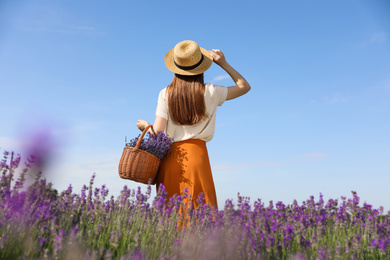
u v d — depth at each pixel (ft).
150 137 12.74
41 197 8.93
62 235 6.84
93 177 10.91
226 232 9.04
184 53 12.93
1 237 7.47
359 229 11.45
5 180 8.36
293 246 9.46
